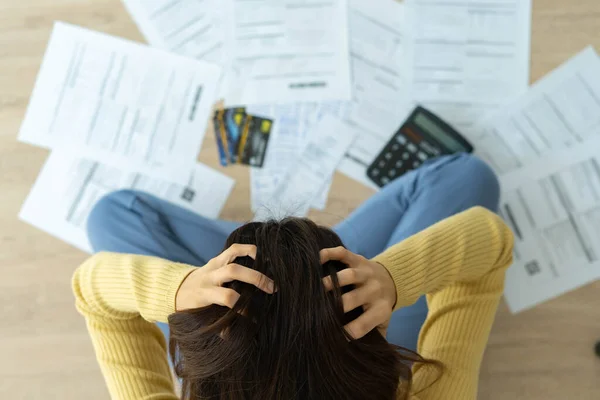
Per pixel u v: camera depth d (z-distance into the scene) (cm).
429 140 78
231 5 78
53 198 81
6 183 81
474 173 70
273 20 78
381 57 78
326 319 34
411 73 78
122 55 80
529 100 78
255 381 35
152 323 56
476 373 50
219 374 36
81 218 81
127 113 80
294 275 35
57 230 81
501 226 56
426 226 69
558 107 77
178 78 79
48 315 82
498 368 80
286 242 37
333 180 80
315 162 79
